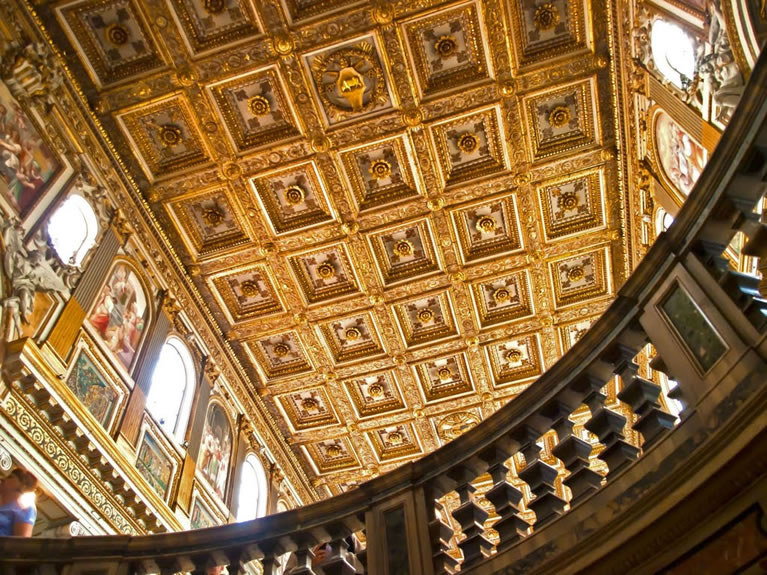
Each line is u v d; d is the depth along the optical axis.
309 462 21.03
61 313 11.00
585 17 12.59
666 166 12.54
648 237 14.90
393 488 5.83
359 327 17.91
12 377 9.26
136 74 12.88
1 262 9.80
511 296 17.50
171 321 15.30
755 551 3.19
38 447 9.51
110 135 13.66
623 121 13.73
